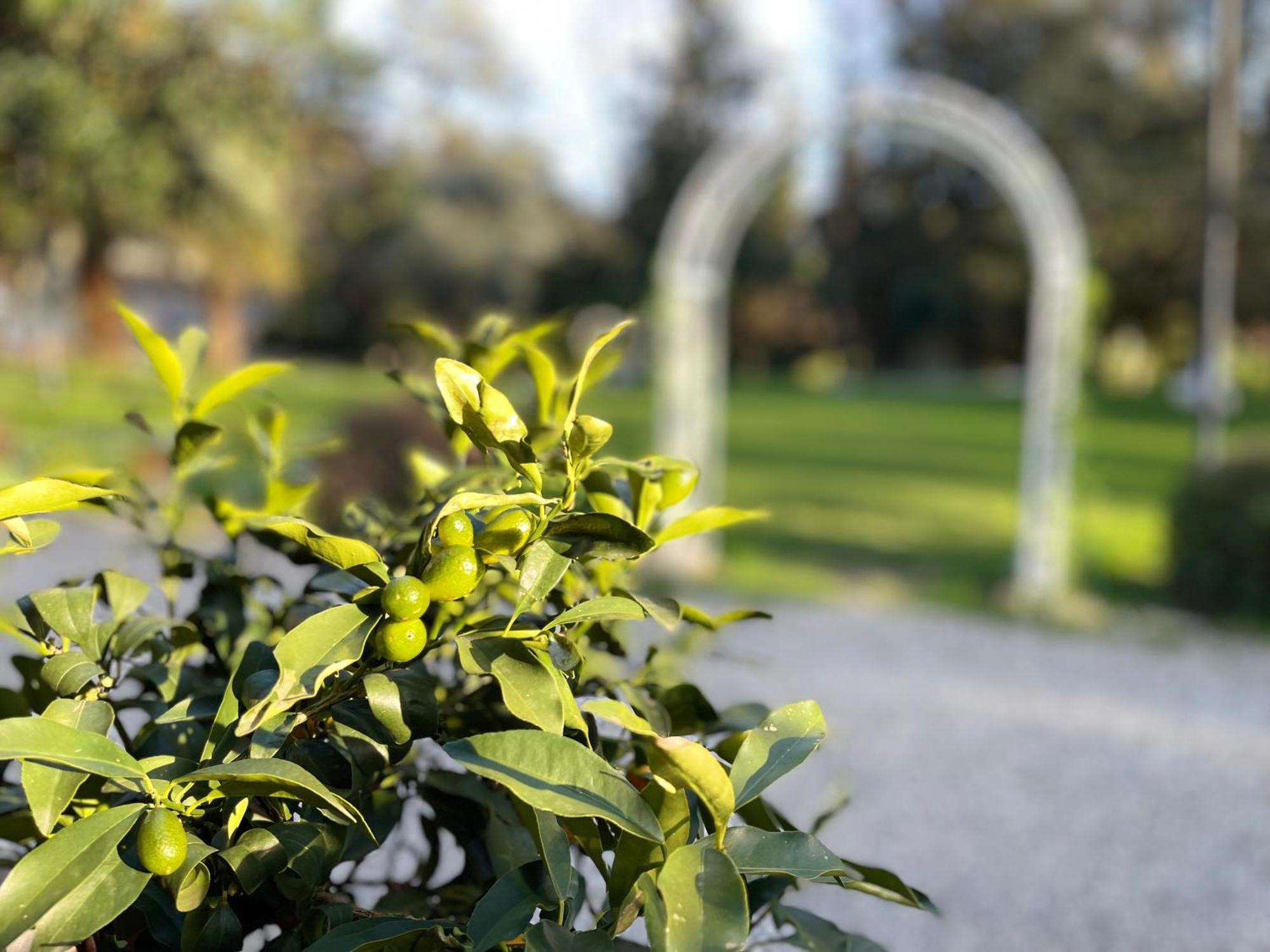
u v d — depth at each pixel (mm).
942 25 35125
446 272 34719
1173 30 32438
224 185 12977
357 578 979
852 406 25859
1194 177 30016
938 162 35500
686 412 8281
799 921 991
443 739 992
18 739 752
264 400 1283
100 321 22062
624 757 1188
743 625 6973
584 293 36688
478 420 795
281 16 9844
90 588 1007
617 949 862
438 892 1085
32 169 9734
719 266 9891
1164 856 3998
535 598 825
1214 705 5711
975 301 36281
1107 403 26344
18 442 10773
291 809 950
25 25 8727
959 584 8203
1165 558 7773
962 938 3389
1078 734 5207
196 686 1062
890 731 5172
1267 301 30328
